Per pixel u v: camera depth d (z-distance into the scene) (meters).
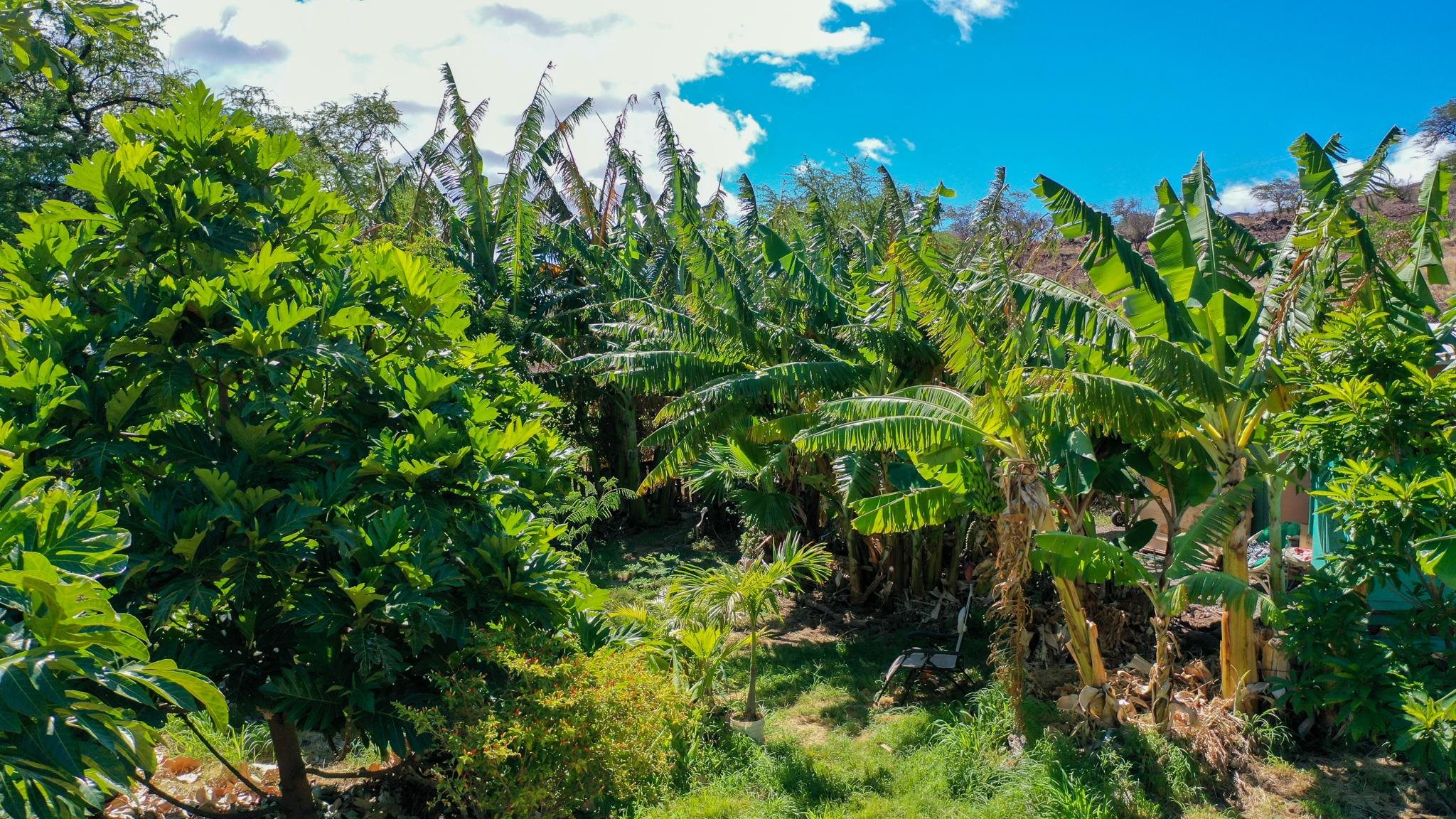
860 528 8.00
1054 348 7.97
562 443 7.53
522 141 15.70
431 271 5.98
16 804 3.00
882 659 9.77
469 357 6.52
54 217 5.12
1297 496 11.43
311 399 5.69
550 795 5.14
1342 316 6.63
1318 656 6.61
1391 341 6.49
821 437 7.36
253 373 4.95
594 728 5.17
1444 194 8.09
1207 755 6.68
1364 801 6.39
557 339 16.77
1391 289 7.48
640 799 6.04
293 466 5.08
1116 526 14.02
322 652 5.08
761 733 7.52
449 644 5.55
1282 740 7.01
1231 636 7.48
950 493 7.85
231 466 4.87
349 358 5.05
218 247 5.15
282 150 5.62
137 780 4.73
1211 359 7.31
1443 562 5.51
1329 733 7.16
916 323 9.30
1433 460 6.04
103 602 3.12
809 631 10.90
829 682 9.13
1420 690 6.02
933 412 7.20
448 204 18.34
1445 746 5.62
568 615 6.11
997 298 6.70
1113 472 8.00
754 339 10.13
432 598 5.10
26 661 3.02
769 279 11.19
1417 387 6.20
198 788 6.27
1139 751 6.82
